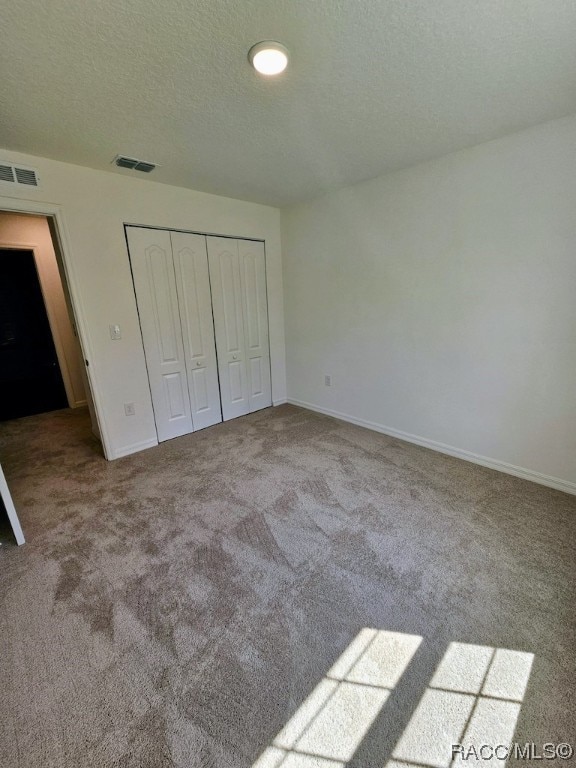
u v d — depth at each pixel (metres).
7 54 1.32
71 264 2.54
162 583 1.65
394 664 1.27
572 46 1.36
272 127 1.97
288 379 4.30
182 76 1.50
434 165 2.51
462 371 2.67
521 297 2.28
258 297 3.82
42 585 1.65
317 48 1.35
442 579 1.62
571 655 1.28
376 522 2.04
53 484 2.56
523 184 2.14
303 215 3.56
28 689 1.21
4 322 4.14
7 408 4.23
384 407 3.29
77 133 1.98
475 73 1.53
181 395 3.35
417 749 1.04
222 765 1.01
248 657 1.30
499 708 1.13
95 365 2.77
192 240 3.19
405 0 1.14
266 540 1.92
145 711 1.14
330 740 1.06
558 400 2.23
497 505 2.17
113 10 1.14
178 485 2.51
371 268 3.10
